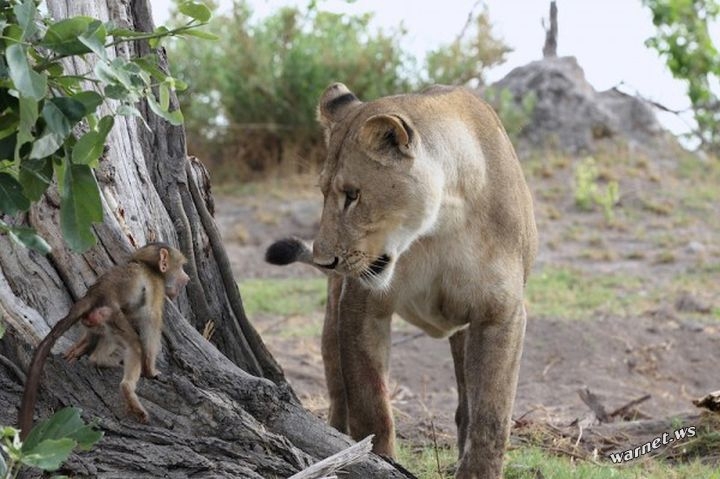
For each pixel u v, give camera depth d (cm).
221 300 1147
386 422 1110
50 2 1019
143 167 1072
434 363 1958
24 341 943
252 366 1157
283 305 2361
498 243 1095
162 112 813
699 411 1483
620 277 2556
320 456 972
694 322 2167
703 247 2786
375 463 973
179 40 3459
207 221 1141
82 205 815
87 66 994
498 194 1100
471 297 1096
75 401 934
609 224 2948
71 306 973
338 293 1265
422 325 1180
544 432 1407
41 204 961
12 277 954
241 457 928
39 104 777
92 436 798
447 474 1213
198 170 1177
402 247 1045
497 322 1102
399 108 1054
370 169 1016
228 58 3434
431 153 1043
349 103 1121
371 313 1106
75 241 816
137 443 914
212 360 988
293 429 980
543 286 2455
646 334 2102
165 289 928
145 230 1055
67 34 759
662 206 3078
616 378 1916
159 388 943
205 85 3438
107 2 1080
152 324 898
